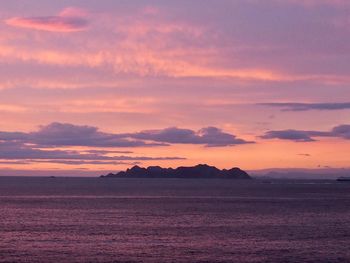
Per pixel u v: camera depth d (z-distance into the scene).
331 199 145.62
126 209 102.88
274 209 104.44
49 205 113.62
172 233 65.62
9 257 48.94
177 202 127.00
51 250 52.66
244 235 64.31
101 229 69.12
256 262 47.56
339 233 66.69
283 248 54.94
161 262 47.12
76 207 108.00
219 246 55.94
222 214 92.25
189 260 48.19
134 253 51.44
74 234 64.12
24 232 65.62
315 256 50.66
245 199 143.12
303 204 121.12
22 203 119.75
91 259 48.28
